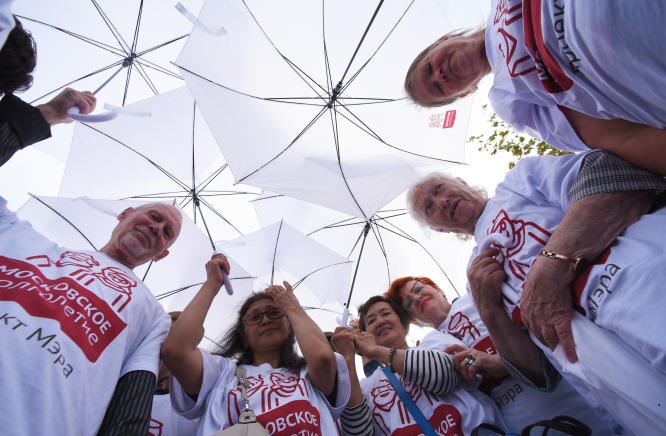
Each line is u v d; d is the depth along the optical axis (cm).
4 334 196
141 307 289
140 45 590
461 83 307
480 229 329
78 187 541
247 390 290
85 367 220
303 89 514
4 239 259
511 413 321
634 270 184
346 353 355
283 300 358
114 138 545
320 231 664
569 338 216
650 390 183
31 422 180
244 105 502
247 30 475
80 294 248
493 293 287
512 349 291
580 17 171
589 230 212
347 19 492
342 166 547
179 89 562
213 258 361
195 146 595
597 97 198
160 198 601
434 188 371
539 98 241
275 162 525
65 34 548
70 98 329
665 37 155
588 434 264
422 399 331
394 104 520
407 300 463
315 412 282
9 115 267
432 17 486
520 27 226
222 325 507
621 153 218
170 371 296
